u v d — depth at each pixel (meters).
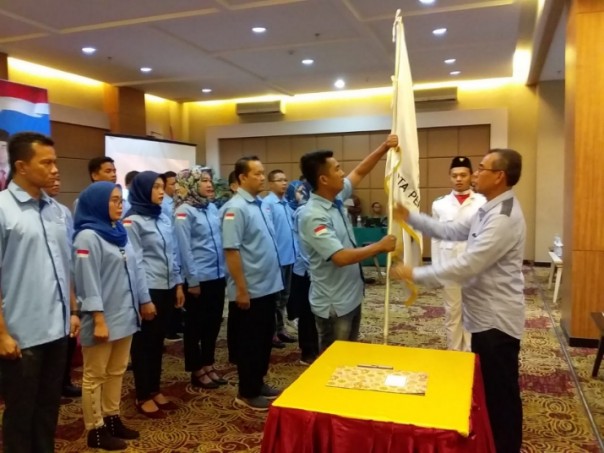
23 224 2.07
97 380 2.63
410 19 5.59
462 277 2.12
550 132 8.47
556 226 8.53
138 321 2.75
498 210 2.19
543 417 3.01
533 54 6.88
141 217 3.09
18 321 2.05
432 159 9.30
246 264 3.02
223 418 3.04
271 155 10.29
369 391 1.56
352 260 2.28
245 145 10.44
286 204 4.65
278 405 1.47
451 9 5.31
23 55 6.79
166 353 4.36
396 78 2.25
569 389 3.42
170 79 8.27
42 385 2.19
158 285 3.09
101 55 6.82
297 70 7.82
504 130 8.80
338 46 6.53
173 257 3.20
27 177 2.11
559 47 6.45
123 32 5.85
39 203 2.18
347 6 5.12
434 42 6.44
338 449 1.38
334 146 9.92
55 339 2.14
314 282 2.53
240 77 8.21
